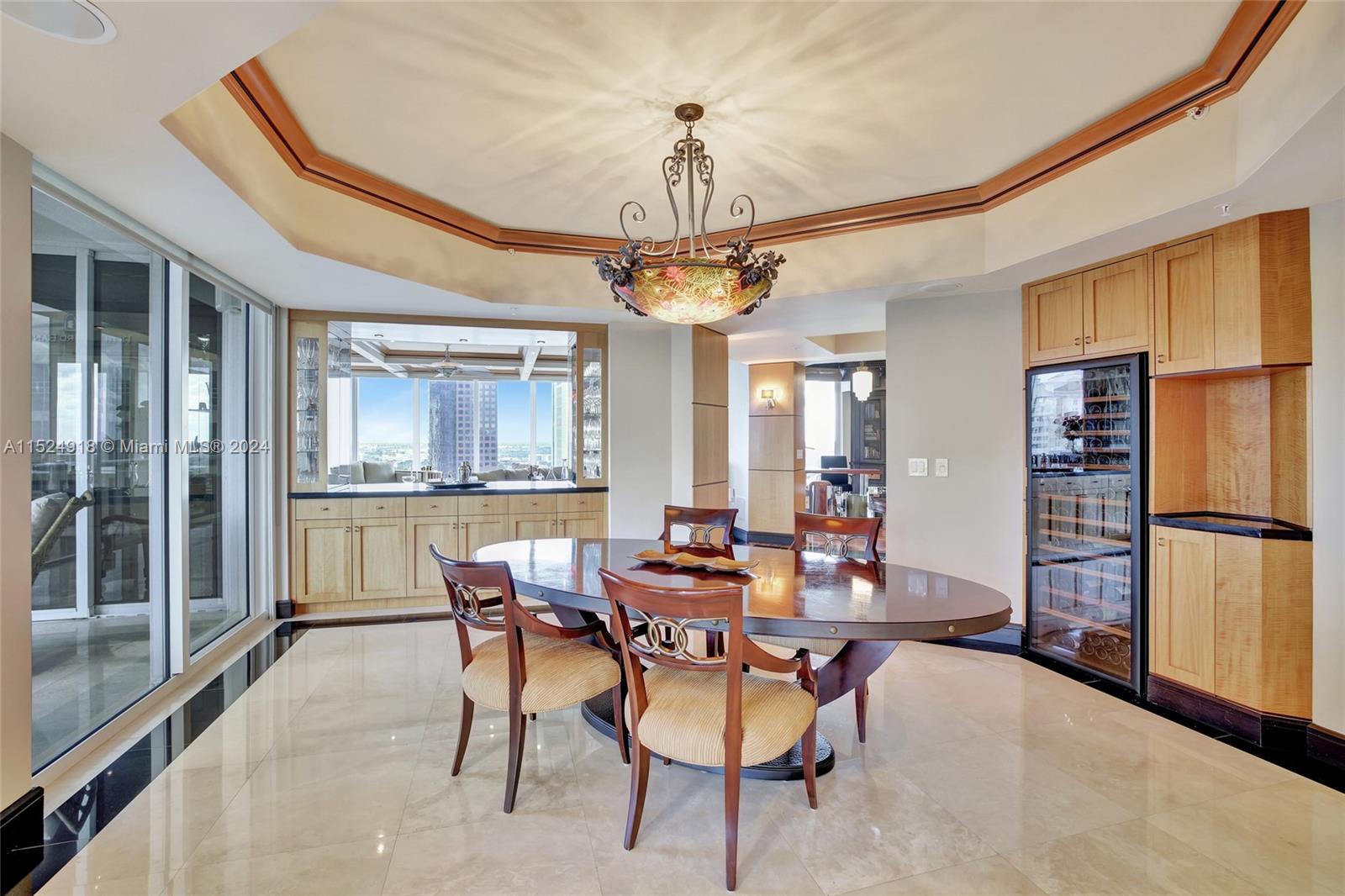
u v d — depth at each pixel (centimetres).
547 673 223
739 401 885
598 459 527
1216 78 231
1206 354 287
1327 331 255
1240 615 273
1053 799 222
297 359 463
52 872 183
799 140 283
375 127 270
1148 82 239
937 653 385
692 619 184
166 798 223
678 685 208
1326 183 235
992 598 221
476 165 308
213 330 378
